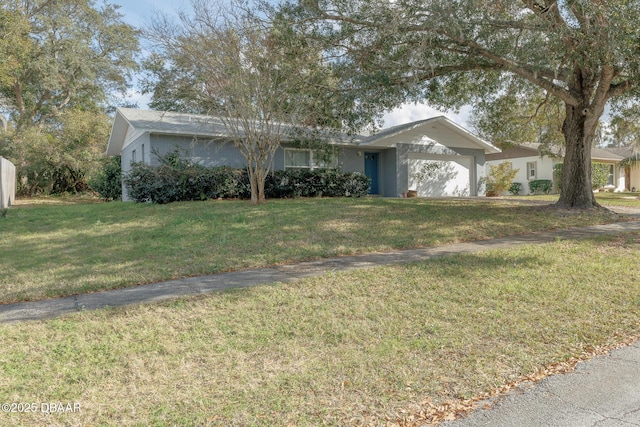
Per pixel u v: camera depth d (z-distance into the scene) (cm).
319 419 296
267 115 1329
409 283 609
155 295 572
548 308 514
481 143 2178
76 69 3027
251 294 564
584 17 909
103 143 2680
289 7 1148
